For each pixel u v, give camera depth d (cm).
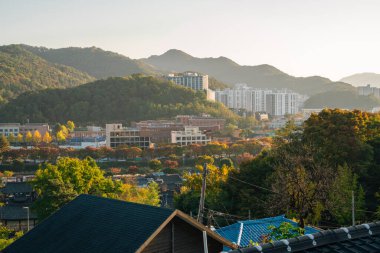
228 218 4709
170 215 1930
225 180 5312
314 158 4538
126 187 6931
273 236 2317
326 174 3928
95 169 5384
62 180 5022
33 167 14412
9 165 14225
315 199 3762
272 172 4759
